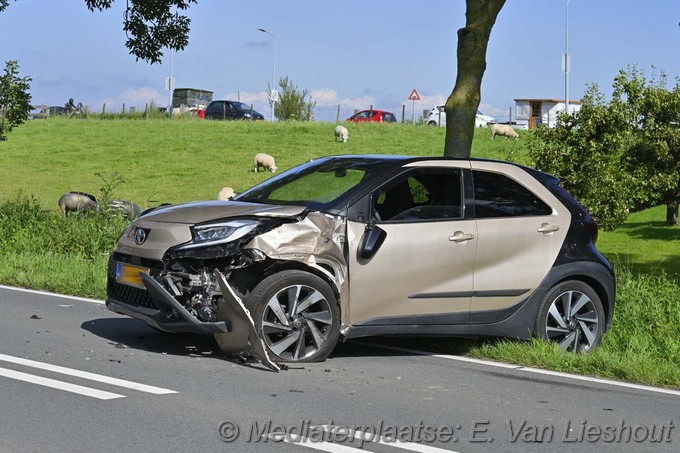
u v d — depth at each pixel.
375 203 7.78
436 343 8.62
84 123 52.72
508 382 7.23
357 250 7.57
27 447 4.98
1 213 17.39
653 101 19.23
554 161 15.33
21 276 12.34
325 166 8.40
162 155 41.09
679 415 6.43
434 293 7.88
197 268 7.36
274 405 6.12
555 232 8.47
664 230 25.19
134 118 56.66
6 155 41.38
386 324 7.72
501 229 8.20
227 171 36.91
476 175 8.30
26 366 6.98
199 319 7.21
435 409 6.24
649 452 5.46
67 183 34.78
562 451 5.39
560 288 8.42
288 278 7.27
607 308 8.73
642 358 8.01
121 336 8.52
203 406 6.00
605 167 15.23
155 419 5.64
